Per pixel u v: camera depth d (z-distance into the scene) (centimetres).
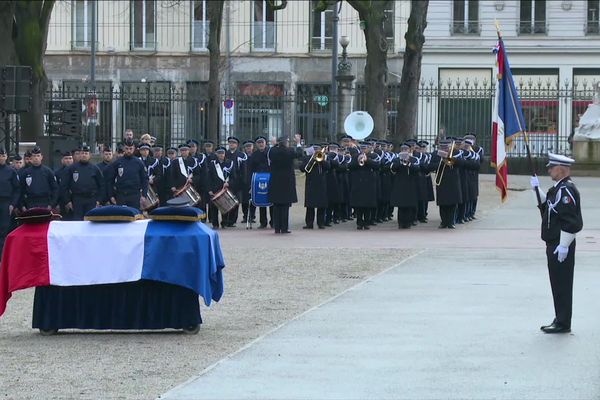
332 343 1362
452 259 2242
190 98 5438
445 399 1073
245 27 6619
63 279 1437
